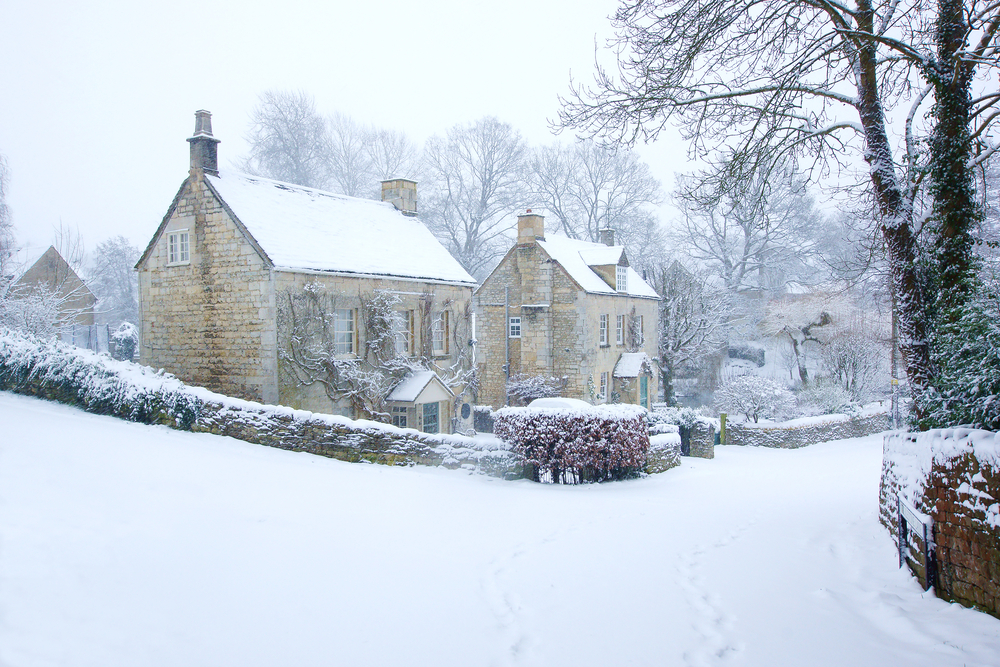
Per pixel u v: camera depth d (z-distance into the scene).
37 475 6.99
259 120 43.38
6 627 3.93
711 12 8.31
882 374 31.30
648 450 15.27
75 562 5.00
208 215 16.91
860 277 11.04
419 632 4.79
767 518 9.66
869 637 4.91
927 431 6.22
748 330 39.38
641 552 7.37
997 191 10.88
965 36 7.80
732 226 40.78
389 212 22.95
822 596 5.88
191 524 6.47
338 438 11.87
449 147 46.06
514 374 27.03
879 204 8.84
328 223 19.33
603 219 46.56
